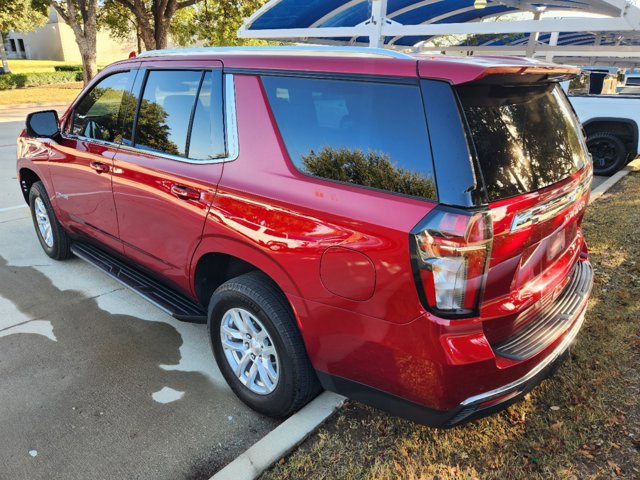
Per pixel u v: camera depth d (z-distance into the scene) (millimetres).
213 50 2939
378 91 2100
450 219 1835
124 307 3963
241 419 2764
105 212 3631
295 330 2438
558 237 2461
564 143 2477
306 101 2346
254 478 2283
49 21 61719
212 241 2705
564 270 2572
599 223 5688
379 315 2047
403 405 2154
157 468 2418
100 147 3588
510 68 1917
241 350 2754
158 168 3031
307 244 2219
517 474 2309
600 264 4516
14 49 64875
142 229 3285
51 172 4199
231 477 2271
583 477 2289
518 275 2125
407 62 2033
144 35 21609
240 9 21953
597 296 3902
